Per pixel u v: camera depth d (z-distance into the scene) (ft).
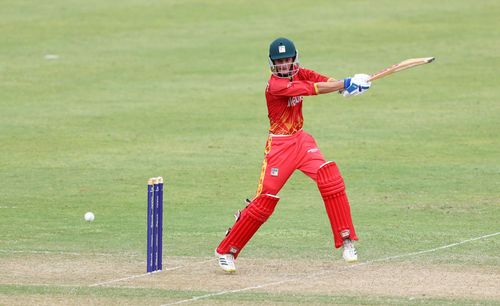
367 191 181.37
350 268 128.06
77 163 205.98
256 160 208.03
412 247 141.28
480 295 112.06
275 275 124.57
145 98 266.77
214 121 242.99
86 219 162.20
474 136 224.94
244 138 226.99
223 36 337.72
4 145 221.66
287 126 125.70
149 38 337.72
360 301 109.40
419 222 158.20
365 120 241.55
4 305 108.27
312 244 144.66
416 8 372.58
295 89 122.72
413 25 345.10
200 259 135.74
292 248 142.00
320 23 351.25
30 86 280.92
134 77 290.35
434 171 195.93
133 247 144.25
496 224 156.25
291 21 355.97
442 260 132.16
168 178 193.77
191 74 293.02
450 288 115.75
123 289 116.26
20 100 265.54
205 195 180.96
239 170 199.82
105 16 368.89
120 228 157.58
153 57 313.53
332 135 227.81
